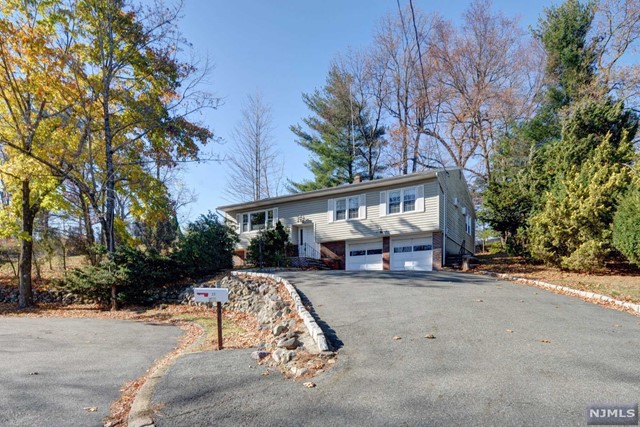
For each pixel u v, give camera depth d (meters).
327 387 4.19
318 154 32.84
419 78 29.89
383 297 9.04
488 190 20.98
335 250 21.28
